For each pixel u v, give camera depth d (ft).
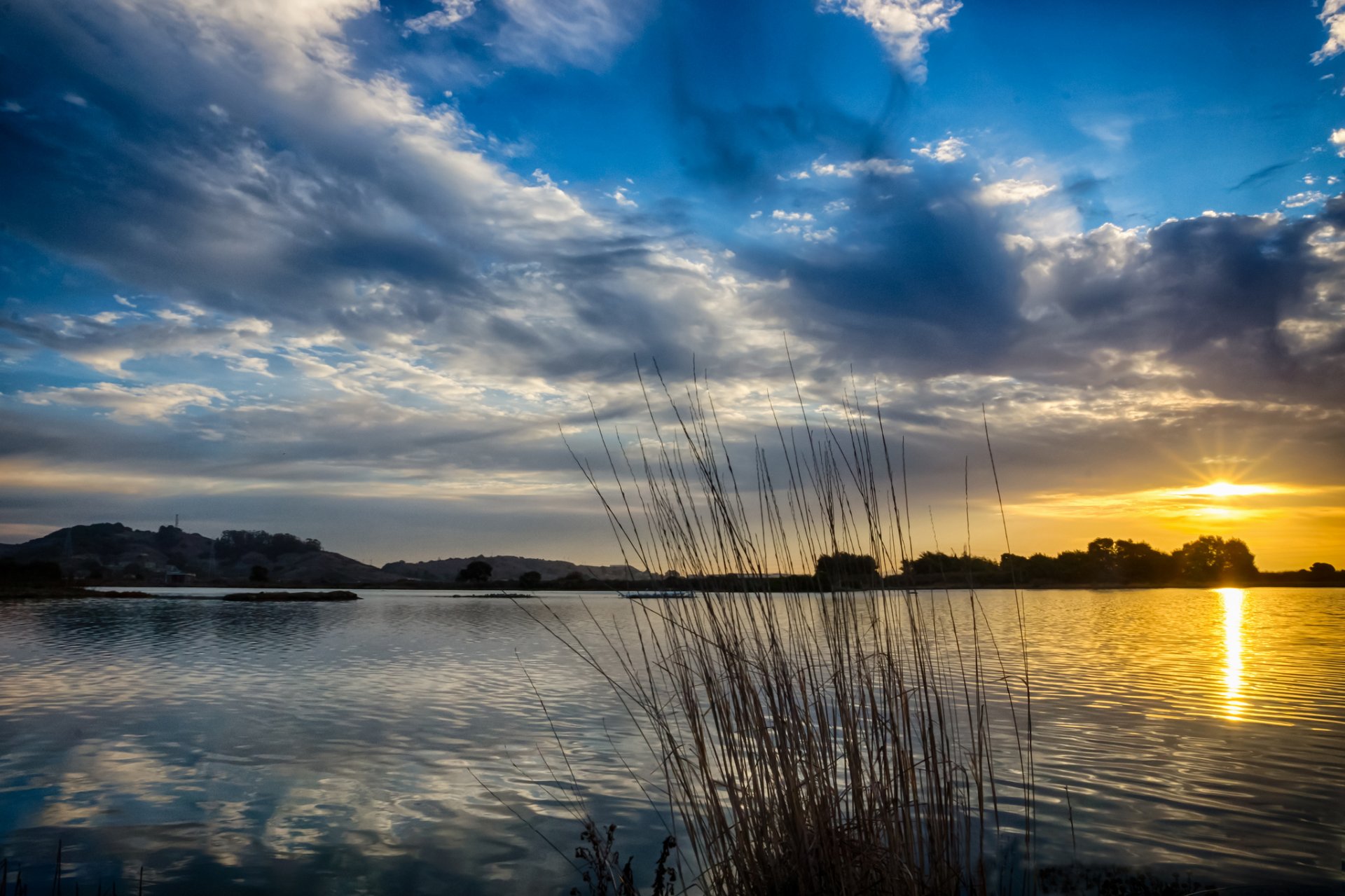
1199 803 21.44
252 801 23.40
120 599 157.69
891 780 12.37
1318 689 40.68
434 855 18.93
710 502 13.62
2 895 16.05
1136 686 41.47
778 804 12.25
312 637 77.30
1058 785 22.95
